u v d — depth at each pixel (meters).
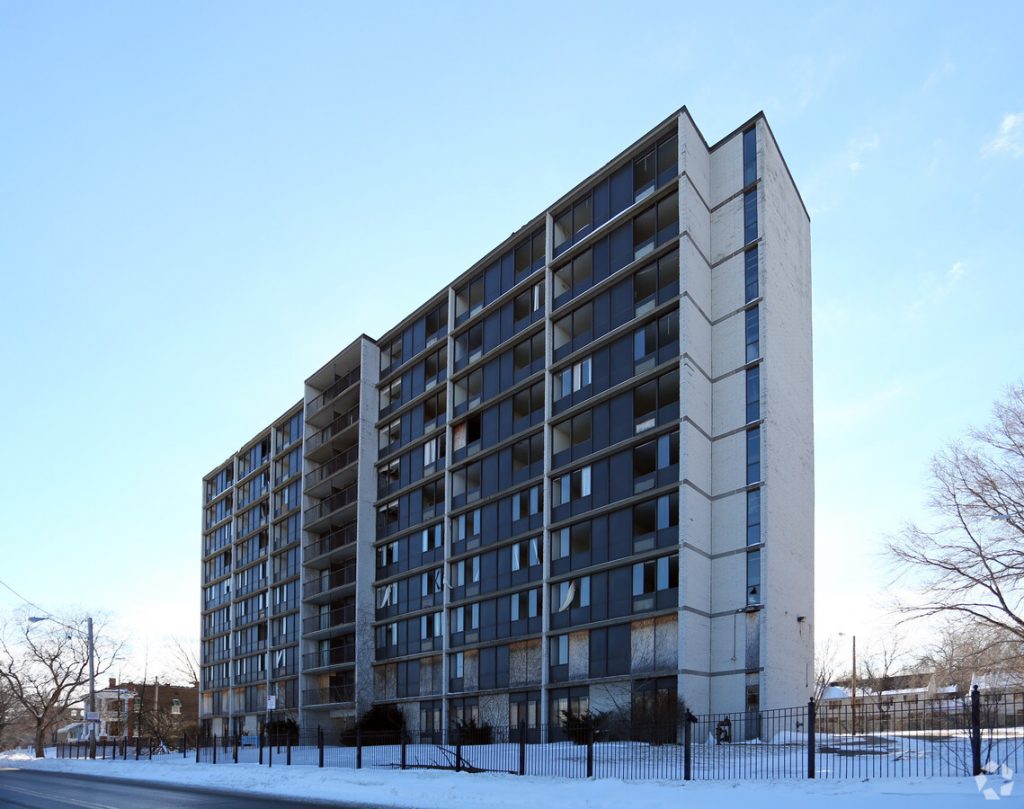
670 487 36.59
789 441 38.88
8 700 79.50
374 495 57.38
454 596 48.59
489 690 44.66
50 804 22.66
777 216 40.53
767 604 35.06
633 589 37.75
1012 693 17.70
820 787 16.77
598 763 24.33
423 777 24.91
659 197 40.50
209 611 82.88
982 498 32.59
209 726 79.62
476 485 48.59
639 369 39.66
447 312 53.44
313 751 43.31
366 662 54.47
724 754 24.64
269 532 70.12
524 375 46.47
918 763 18.50
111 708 107.88
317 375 66.06
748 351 38.09
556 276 45.44
